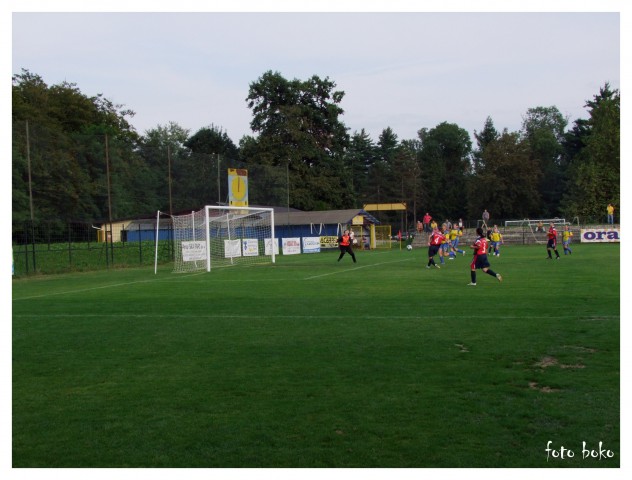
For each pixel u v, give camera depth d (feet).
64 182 116.26
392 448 19.92
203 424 22.53
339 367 29.99
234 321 44.68
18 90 192.24
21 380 29.30
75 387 27.91
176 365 31.55
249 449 20.17
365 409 23.59
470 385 26.30
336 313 47.14
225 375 29.25
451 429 21.34
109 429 22.33
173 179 138.92
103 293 66.90
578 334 35.99
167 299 59.26
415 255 142.31
